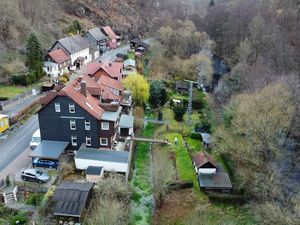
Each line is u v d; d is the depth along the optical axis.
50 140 49.62
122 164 45.53
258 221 39.97
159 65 94.94
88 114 47.75
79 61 90.19
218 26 118.31
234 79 78.00
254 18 96.94
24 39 86.50
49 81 75.56
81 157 45.78
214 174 47.69
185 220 40.81
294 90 58.12
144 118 67.88
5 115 53.66
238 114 50.69
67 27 109.12
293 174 47.50
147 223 40.16
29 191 40.25
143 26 140.75
